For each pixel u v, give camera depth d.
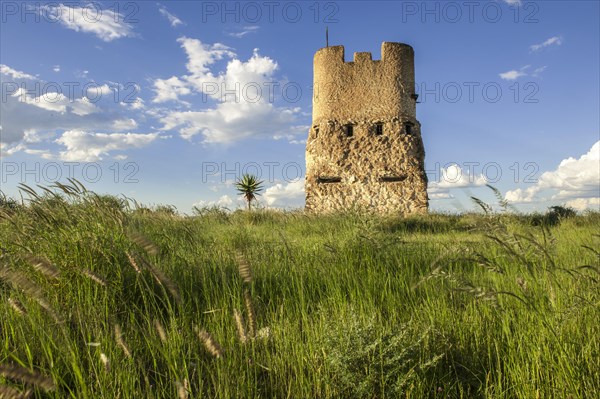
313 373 2.85
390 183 24.34
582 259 5.50
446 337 3.22
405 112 25.23
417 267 5.57
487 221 3.71
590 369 2.61
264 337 3.32
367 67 25.48
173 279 4.56
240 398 2.60
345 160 25.02
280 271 5.29
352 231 6.73
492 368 2.96
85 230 4.57
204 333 2.33
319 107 26.27
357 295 4.41
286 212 16.59
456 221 15.87
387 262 5.54
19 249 4.23
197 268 5.29
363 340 2.93
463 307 3.96
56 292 3.83
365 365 2.78
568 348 2.73
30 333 2.96
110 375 2.51
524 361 2.85
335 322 3.48
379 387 2.75
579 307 2.82
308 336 3.29
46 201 4.91
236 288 4.48
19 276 2.12
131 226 5.01
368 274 5.06
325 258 5.91
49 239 4.40
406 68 25.59
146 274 4.43
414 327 3.36
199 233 9.00
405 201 24.05
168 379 2.74
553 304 2.97
